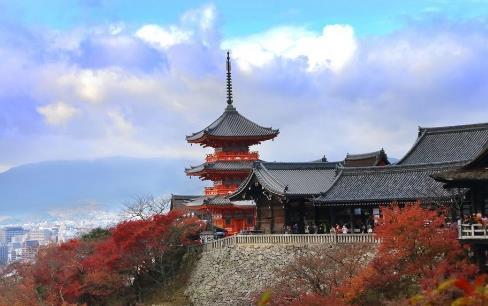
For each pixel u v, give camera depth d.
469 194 73.38
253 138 124.69
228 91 132.88
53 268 99.75
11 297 97.12
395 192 82.50
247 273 86.19
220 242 94.69
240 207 118.12
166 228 100.56
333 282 63.84
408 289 56.94
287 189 93.19
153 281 101.88
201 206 121.62
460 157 93.56
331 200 85.00
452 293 38.22
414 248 58.41
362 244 72.75
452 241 58.16
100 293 97.88
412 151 98.81
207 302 89.25
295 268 68.31
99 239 113.56
